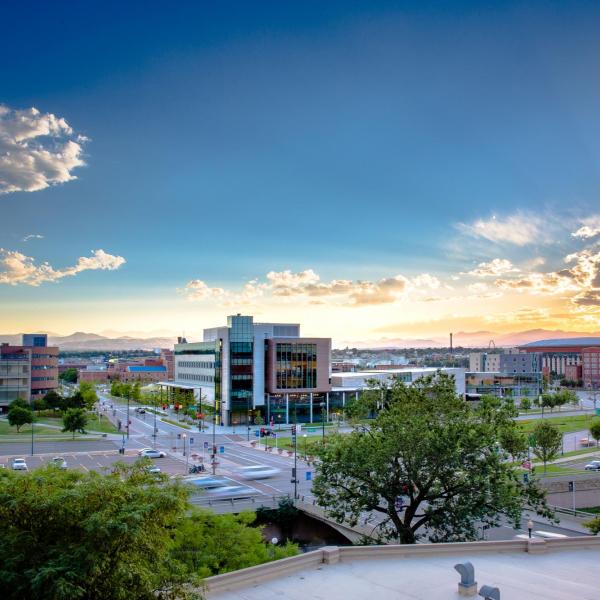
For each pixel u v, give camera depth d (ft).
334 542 219.20
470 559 94.79
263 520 220.43
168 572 68.80
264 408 529.86
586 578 86.07
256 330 539.70
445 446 136.56
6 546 59.36
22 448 373.20
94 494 64.80
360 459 143.54
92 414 543.39
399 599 75.92
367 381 182.80
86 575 57.62
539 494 142.51
